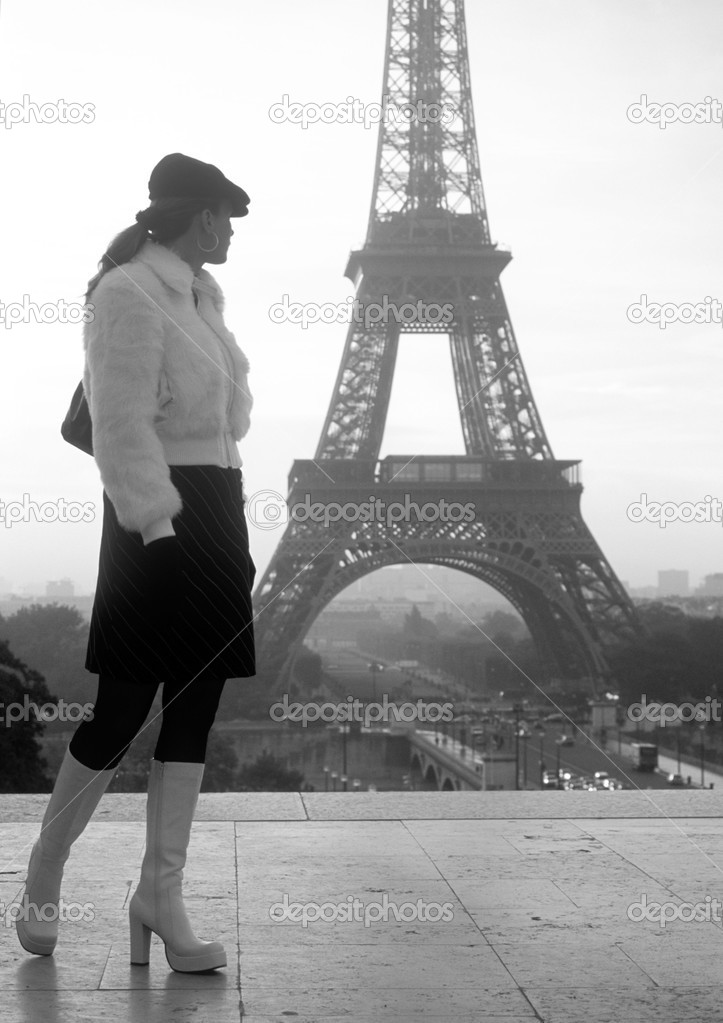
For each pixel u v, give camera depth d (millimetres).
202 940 6168
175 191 6172
